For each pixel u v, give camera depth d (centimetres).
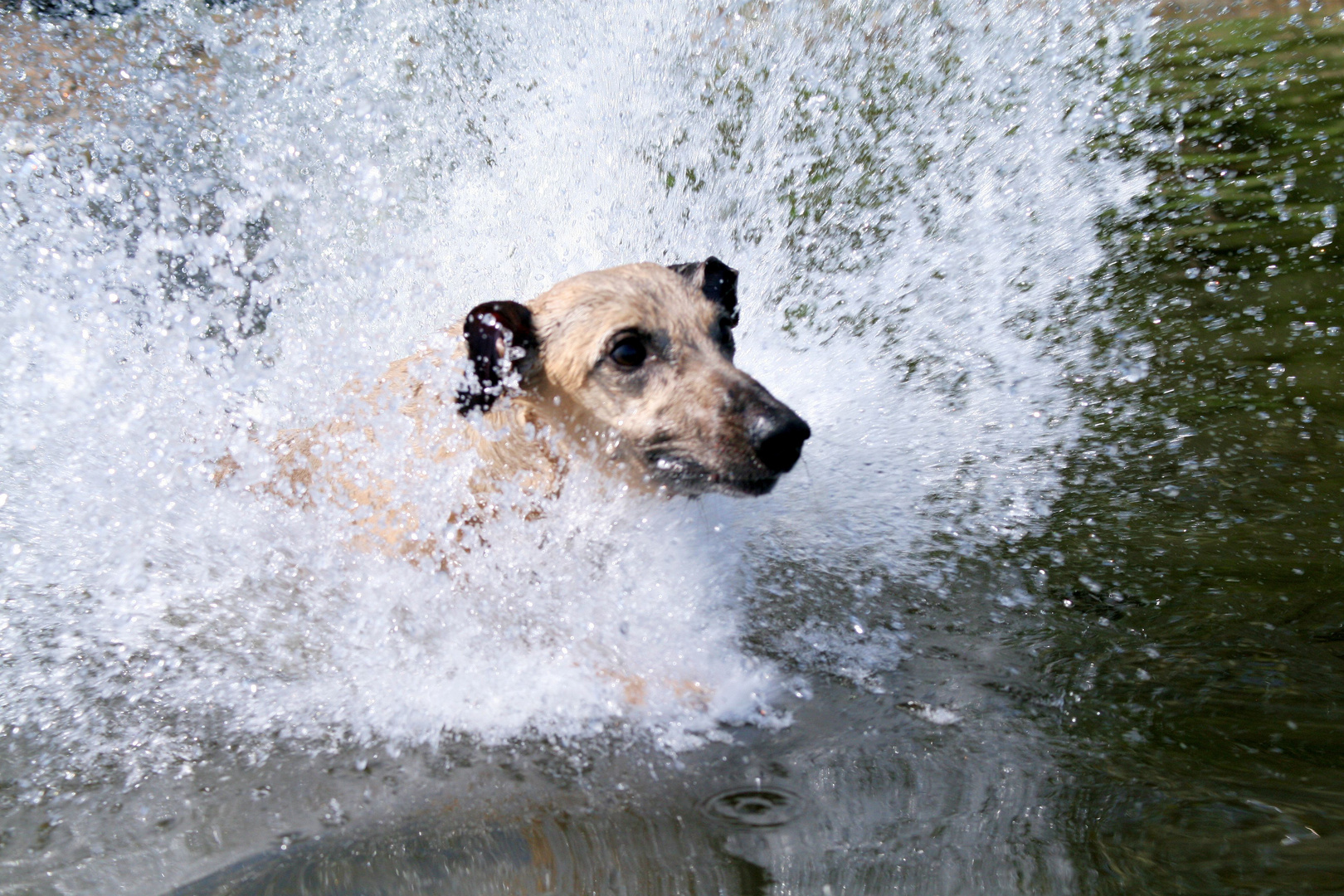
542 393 411
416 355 446
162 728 364
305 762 341
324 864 285
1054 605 396
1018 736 320
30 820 316
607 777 321
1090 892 249
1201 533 430
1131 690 337
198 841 301
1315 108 917
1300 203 746
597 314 400
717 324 418
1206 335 595
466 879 275
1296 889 242
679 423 391
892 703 346
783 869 269
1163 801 281
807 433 379
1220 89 990
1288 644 355
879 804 292
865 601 411
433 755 341
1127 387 557
